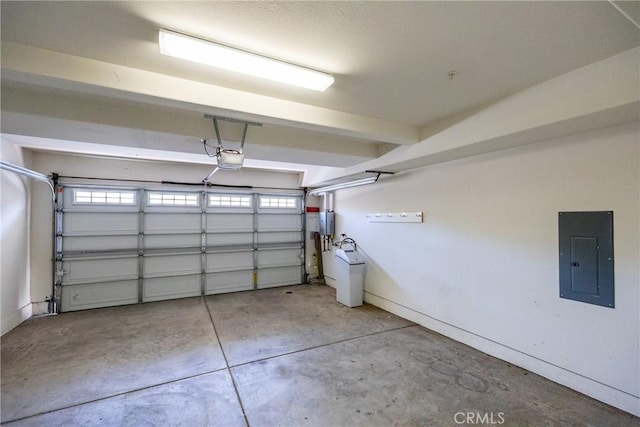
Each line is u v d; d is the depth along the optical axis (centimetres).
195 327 425
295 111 260
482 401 247
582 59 196
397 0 140
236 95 235
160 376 289
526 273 296
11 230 423
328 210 681
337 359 324
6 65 170
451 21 155
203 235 616
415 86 233
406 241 454
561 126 233
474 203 347
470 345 353
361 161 440
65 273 505
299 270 721
